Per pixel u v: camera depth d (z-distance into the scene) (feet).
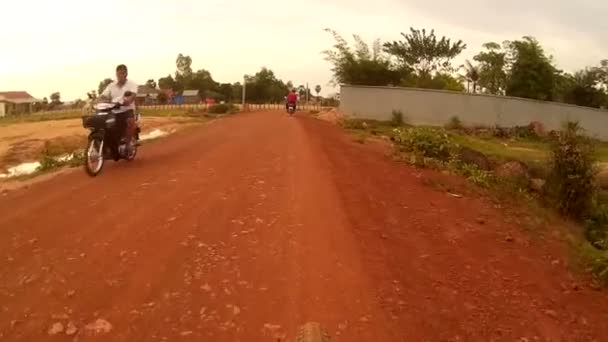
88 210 24.07
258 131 56.90
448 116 96.63
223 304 15.90
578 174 37.29
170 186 28.27
